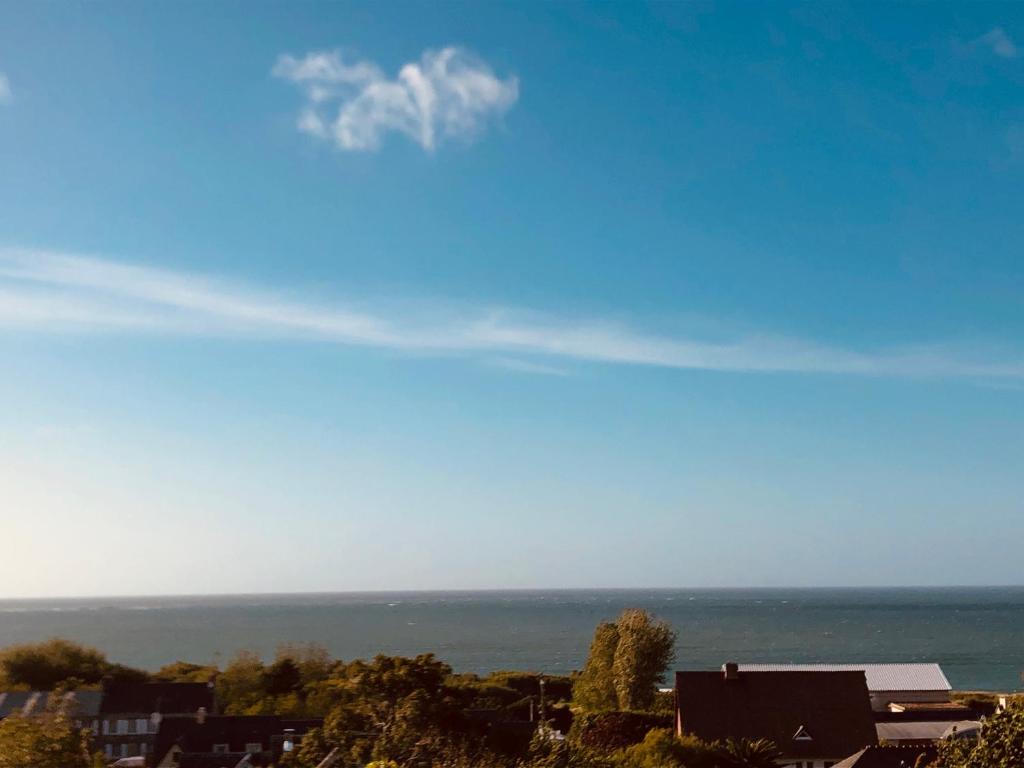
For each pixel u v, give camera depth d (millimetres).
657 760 53375
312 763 29531
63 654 114750
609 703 85562
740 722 63781
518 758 28859
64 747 33156
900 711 80250
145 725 92250
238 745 75875
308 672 105250
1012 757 17984
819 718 64250
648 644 83375
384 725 28766
